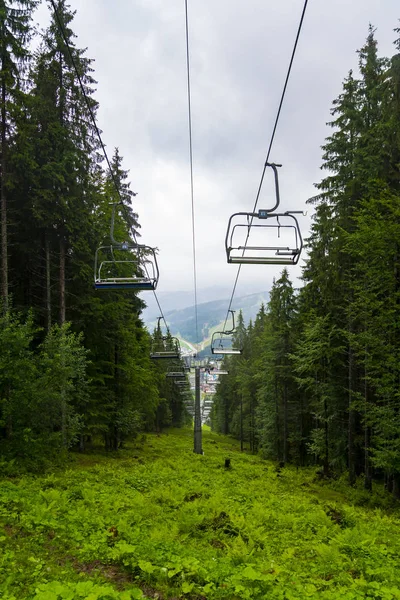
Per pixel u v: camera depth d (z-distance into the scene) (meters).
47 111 17.86
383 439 14.37
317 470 23.81
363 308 16.22
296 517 10.45
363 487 17.91
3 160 16.22
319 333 20.66
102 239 20.59
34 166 16.45
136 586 5.28
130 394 25.23
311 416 30.03
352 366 19.30
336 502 15.26
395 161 15.49
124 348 24.30
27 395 13.50
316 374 24.25
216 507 10.02
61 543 6.65
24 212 17.75
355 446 21.27
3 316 14.43
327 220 20.08
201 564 5.96
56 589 4.29
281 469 23.94
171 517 9.37
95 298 20.73
